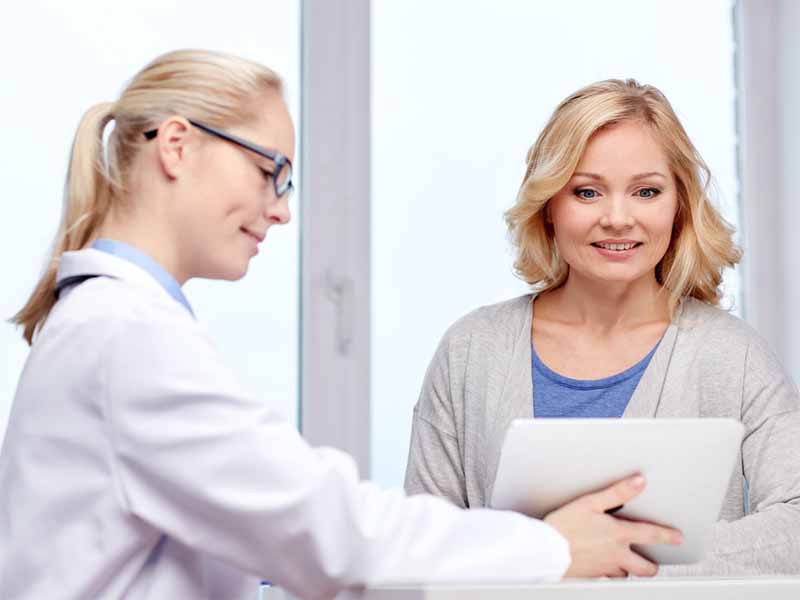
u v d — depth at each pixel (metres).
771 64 2.65
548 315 1.66
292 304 2.45
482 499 1.58
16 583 0.99
